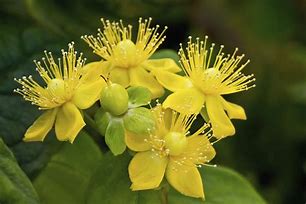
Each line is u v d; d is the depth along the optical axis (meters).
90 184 0.34
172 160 0.33
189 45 0.35
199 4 0.47
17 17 0.40
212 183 0.36
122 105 0.33
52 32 0.39
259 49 0.49
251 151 0.47
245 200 0.36
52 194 0.37
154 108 0.33
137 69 0.35
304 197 0.47
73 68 0.34
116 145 0.33
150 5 0.42
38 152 0.36
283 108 0.48
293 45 0.49
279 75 0.49
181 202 0.35
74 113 0.33
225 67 0.35
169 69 0.35
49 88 0.34
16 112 0.36
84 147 0.36
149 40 0.37
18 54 0.38
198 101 0.34
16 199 0.32
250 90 0.48
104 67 0.35
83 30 0.41
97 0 0.41
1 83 0.37
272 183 0.48
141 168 0.33
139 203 0.34
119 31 0.35
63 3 0.41
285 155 0.48
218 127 0.34
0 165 0.33
